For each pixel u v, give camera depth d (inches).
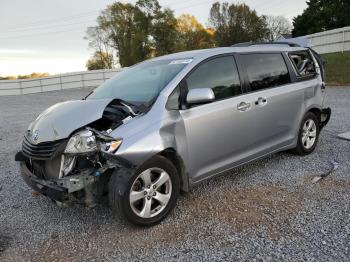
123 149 123.3
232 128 159.6
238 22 2383.1
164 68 163.3
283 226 130.5
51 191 124.8
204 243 123.0
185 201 157.4
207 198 159.3
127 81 173.5
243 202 153.2
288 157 211.9
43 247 127.6
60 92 1135.0
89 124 131.8
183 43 2356.1
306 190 161.8
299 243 118.6
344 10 1921.8
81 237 133.2
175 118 139.5
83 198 127.0
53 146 128.1
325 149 225.6
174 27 2242.9
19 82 1266.0
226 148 159.0
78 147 123.3
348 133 259.8
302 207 144.9
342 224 129.0
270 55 191.2
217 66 162.2
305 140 211.6
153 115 135.8
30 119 486.0
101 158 127.0
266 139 180.2
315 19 2046.0
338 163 196.1
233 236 126.2
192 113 145.3
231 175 186.7
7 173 220.7
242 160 168.6
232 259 112.3
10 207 165.2
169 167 138.3
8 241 133.0
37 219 150.8
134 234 132.4
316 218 134.8
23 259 120.5
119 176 127.3
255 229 129.9
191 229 133.1
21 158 151.8
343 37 904.9
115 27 2252.7
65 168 126.9
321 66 227.0
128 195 127.3
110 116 136.8
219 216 141.9
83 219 148.0
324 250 113.5
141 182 133.0
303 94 202.2
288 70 198.7
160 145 131.9
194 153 146.3
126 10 2226.9
